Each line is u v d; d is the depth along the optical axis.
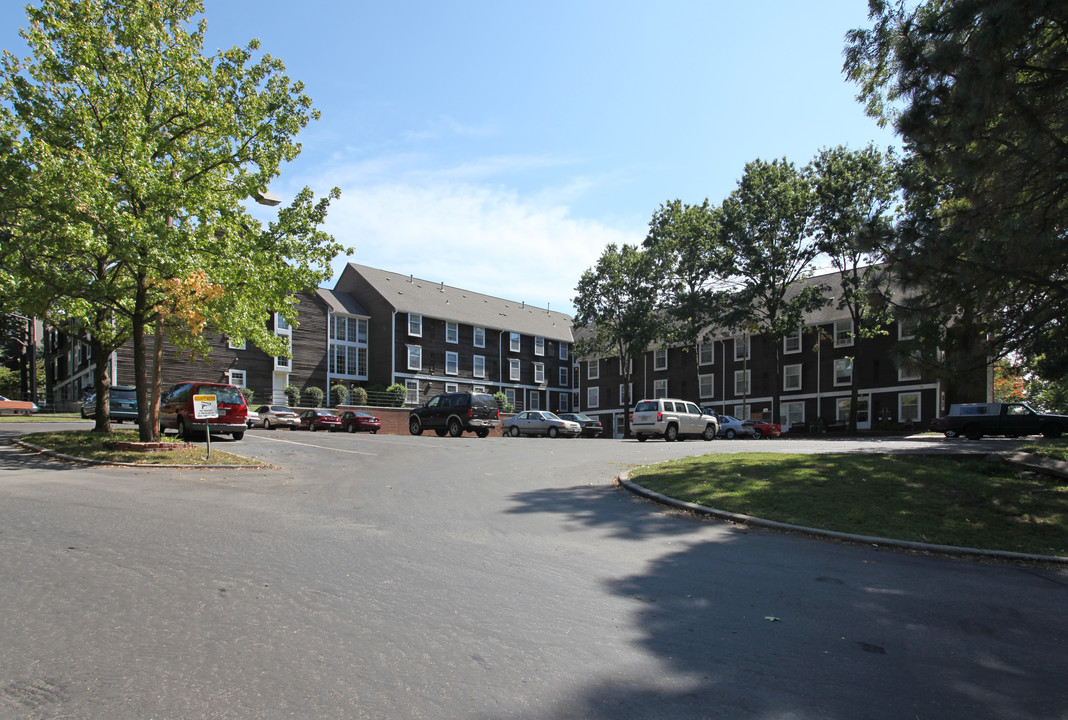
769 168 38.88
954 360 11.33
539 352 62.03
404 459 16.91
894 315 11.56
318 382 47.38
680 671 4.29
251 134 16.39
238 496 10.26
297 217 16.70
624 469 14.98
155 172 14.17
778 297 39.28
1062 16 8.95
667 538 8.38
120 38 14.96
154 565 6.02
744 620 5.37
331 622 4.83
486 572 6.41
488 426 31.09
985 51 9.27
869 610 5.75
